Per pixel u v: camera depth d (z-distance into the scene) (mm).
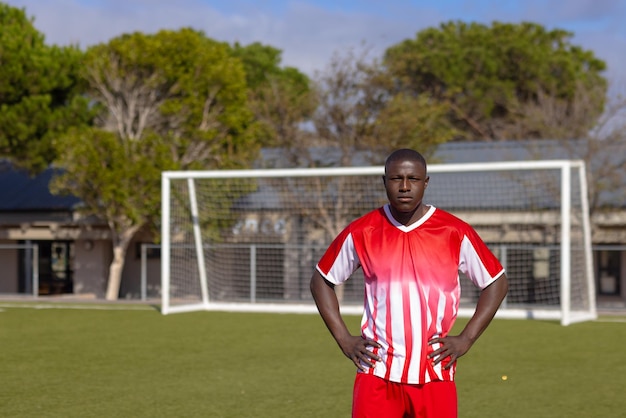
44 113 21109
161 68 21000
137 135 21656
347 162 22250
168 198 15664
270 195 21609
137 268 25719
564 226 13320
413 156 3367
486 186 21844
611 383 8023
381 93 22562
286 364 9242
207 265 20156
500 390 7648
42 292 26109
